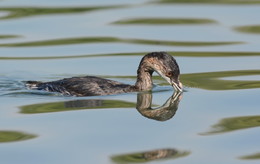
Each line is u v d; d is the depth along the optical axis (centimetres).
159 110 1594
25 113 1555
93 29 2455
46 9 2733
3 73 1986
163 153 1282
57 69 2030
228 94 1730
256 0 2867
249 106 1611
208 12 2672
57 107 1611
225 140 1359
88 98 1703
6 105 1631
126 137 1379
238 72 1970
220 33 2402
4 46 2273
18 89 1806
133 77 1948
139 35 2392
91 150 1295
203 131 1423
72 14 2648
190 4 2817
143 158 1251
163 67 1758
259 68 2006
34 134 1395
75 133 1403
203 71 1997
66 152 1284
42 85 1814
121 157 1256
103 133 1403
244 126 1452
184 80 1898
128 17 2608
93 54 2188
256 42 2292
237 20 2547
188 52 2202
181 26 2495
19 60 2127
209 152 1289
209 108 1606
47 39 2347
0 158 1255
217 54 2175
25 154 1275
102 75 1964
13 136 1384
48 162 1229
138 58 2138
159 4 2828
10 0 2870
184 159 1248
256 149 1305
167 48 2248
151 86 1802
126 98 1709
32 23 2530
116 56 2167
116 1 2878
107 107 1611
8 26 2495
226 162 1237
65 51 2227
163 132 1416
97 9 2734
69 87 1762
